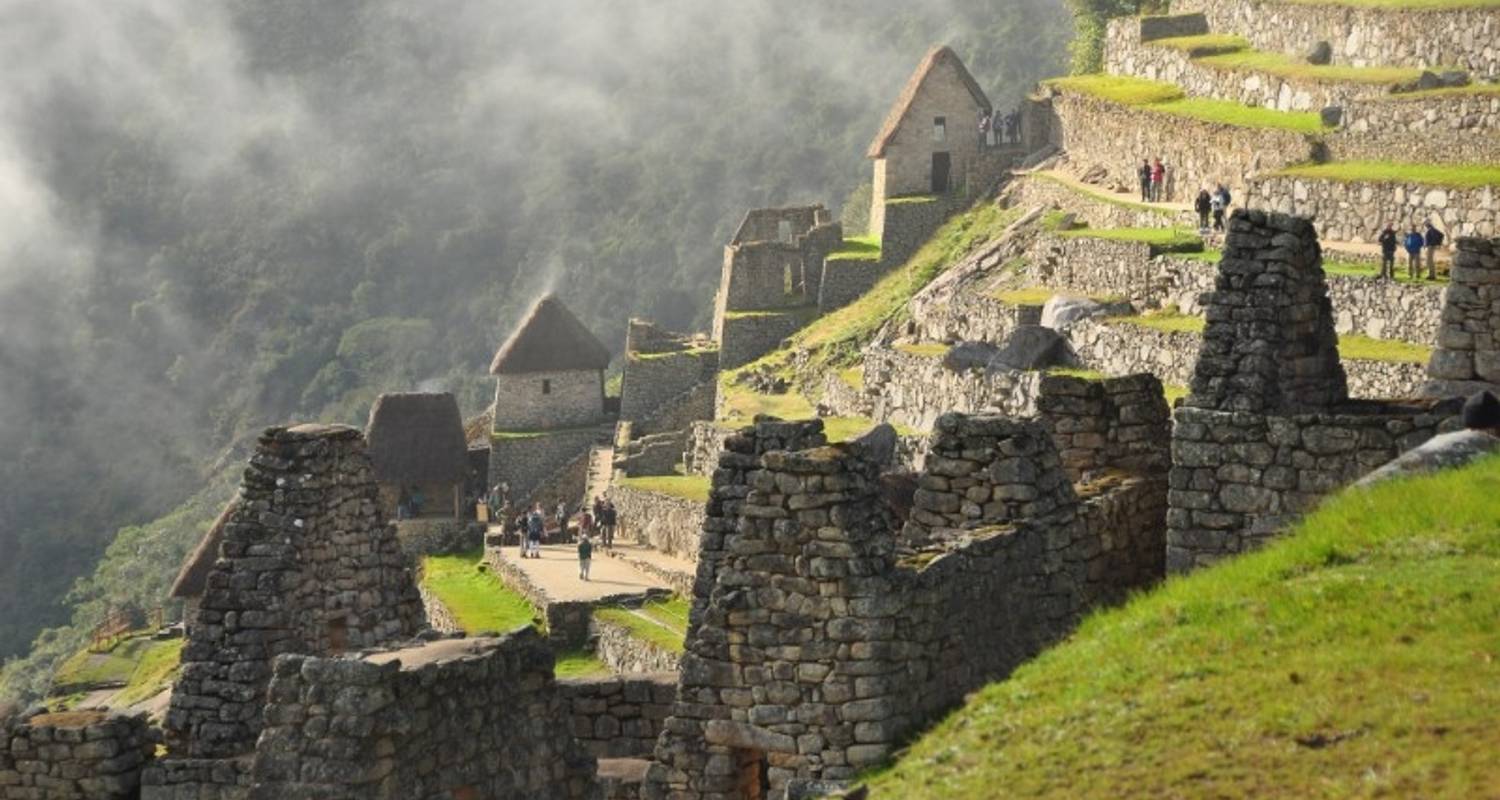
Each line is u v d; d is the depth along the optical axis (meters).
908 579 35.06
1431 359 44.72
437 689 33.59
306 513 45.09
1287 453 40.69
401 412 157.75
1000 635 37.00
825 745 34.66
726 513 40.81
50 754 40.78
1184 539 41.06
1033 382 108.12
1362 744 29.00
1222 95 148.62
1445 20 128.12
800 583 34.91
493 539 136.12
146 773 40.88
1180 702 31.36
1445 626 32.38
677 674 42.97
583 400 184.12
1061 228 146.12
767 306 185.38
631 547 125.75
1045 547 38.56
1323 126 128.62
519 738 35.16
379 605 45.75
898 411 125.44
